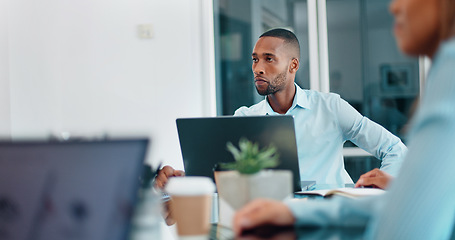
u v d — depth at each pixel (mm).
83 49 3613
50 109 3541
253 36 3922
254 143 1439
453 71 779
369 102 3688
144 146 853
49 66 3541
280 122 1414
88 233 807
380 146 2135
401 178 789
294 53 2258
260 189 973
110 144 841
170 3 3645
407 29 883
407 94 3615
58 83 3590
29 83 3453
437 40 868
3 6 3312
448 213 792
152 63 3654
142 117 3652
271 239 879
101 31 3623
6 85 3340
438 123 763
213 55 3928
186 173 1535
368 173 1540
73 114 3613
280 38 2238
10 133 3350
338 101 2260
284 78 2238
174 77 3674
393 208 781
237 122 1446
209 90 3832
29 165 831
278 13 3836
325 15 3691
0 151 836
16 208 817
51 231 809
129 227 822
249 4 3918
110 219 817
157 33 3650
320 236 885
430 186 755
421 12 857
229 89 3990
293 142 1417
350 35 3684
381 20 3643
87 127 3613
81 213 815
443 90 778
